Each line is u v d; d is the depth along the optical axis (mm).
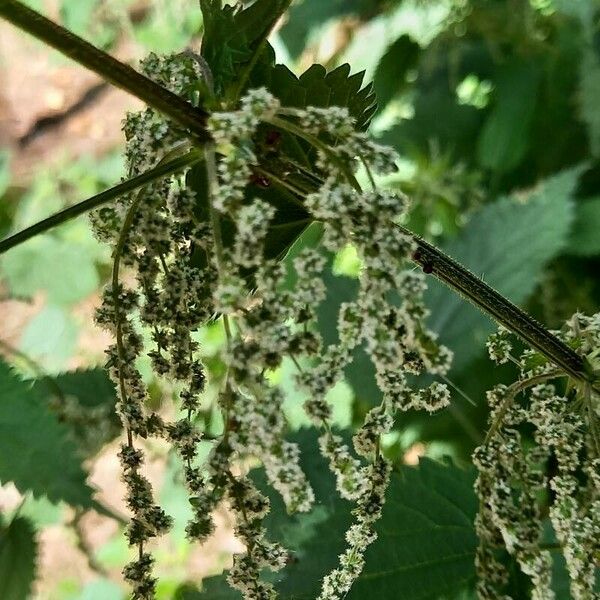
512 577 358
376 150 272
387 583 373
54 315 842
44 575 751
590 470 299
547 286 526
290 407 522
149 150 288
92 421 376
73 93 1304
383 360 267
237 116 265
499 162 593
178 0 1004
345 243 268
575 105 583
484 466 305
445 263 304
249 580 284
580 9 525
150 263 298
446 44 675
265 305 263
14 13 258
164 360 298
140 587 290
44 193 984
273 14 298
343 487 272
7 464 251
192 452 295
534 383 309
